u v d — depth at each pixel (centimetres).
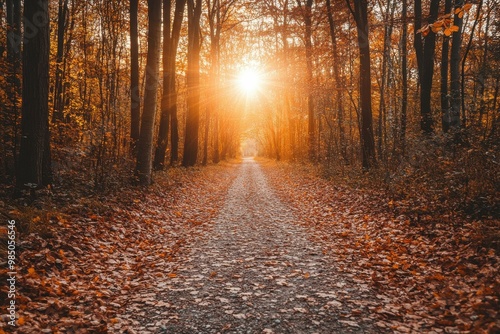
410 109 2397
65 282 518
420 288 507
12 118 1020
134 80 1527
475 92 1891
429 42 1391
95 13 1894
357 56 2016
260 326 425
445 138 1083
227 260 685
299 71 2664
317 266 633
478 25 2223
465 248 601
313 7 2292
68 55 1936
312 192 1484
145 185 1282
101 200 949
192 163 2483
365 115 1591
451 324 404
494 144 973
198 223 1020
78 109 1852
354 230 854
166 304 489
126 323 436
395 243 712
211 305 485
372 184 1266
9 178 985
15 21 1691
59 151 1239
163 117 1830
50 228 652
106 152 1285
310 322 431
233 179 2358
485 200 755
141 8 2194
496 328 369
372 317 438
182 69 2633
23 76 805
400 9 2320
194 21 2298
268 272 611
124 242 758
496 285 453
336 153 2136
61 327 411
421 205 860
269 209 1245
